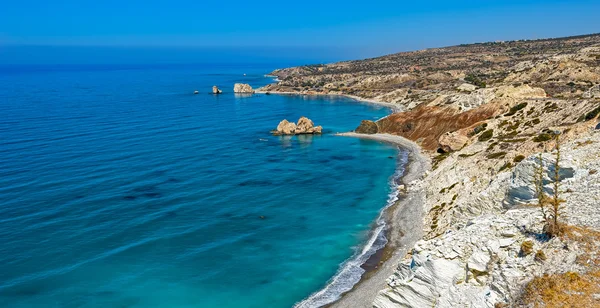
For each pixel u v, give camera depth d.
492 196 40.78
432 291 25.58
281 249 49.41
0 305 37.62
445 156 86.38
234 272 44.25
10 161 83.44
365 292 40.00
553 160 33.75
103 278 42.47
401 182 76.06
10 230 52.34
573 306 19.41
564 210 27.36
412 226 53.78
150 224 55.56
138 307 38.09
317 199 66.94
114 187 70.12
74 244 49.31
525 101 86.62
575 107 67.69
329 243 50.97
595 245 22.39
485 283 23.41
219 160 91.75
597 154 34.69
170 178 76.62
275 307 38.44
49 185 69.81
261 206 63.50
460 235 27.91
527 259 23.27
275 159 94.69
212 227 55.31
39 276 42.47
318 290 41.03
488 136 80.44
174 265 45.34
